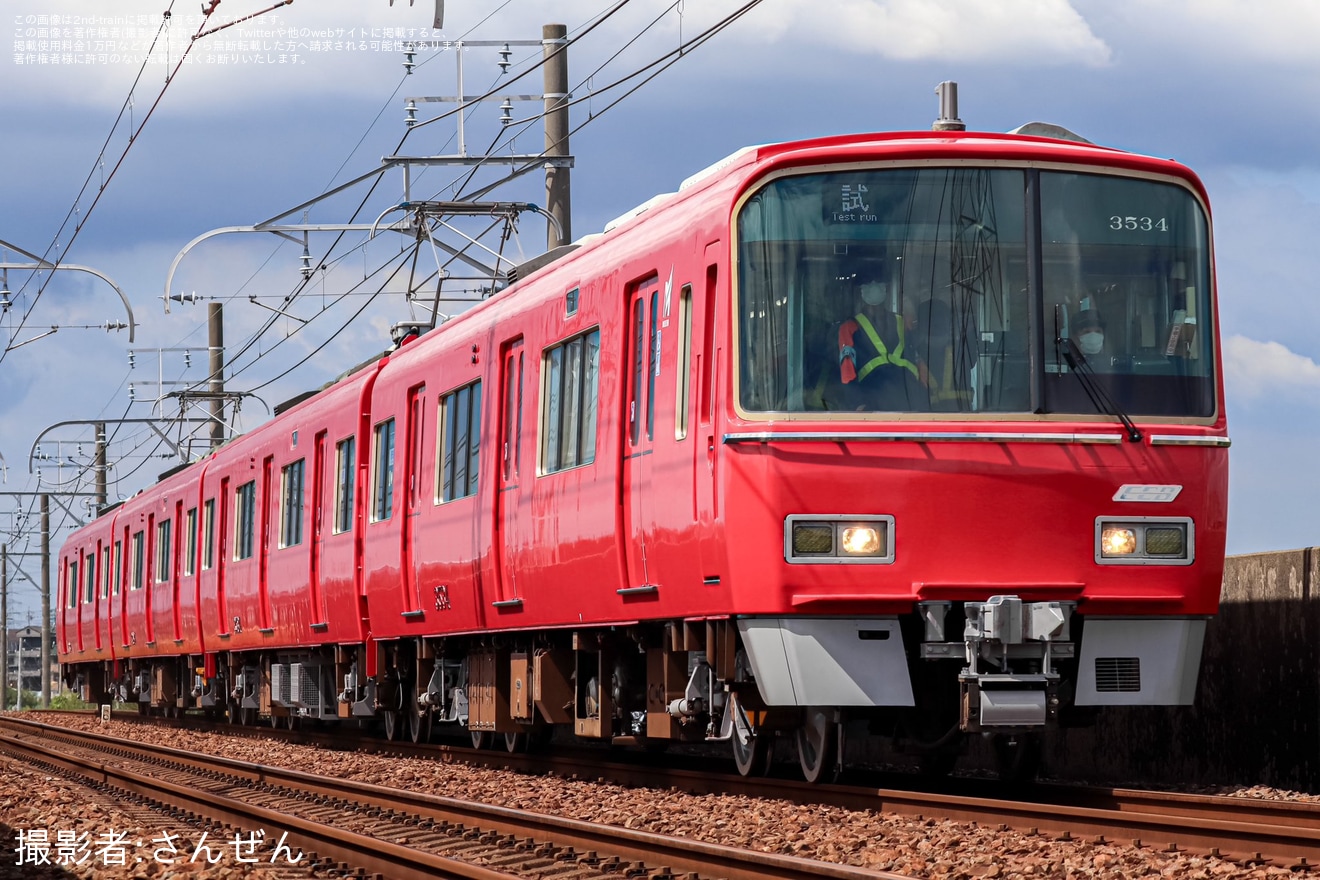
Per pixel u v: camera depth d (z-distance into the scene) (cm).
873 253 1577
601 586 1900
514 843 1514
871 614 1546
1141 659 1582
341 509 3017
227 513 3984
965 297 1573
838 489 1534
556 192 3198
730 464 1561
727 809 1593
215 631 4050
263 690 3716
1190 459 1579
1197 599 1584
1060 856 1223
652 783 1927
